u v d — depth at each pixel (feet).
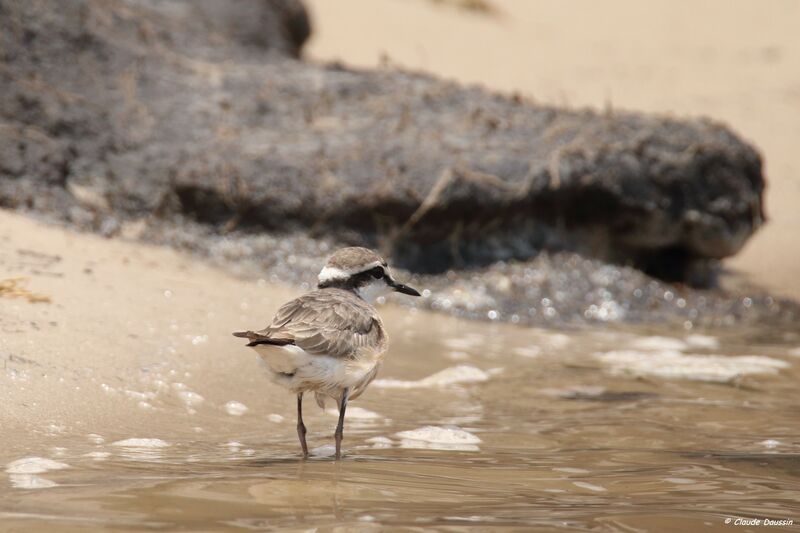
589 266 47.91
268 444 26.13
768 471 24.61
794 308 49.03
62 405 26.37
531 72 89.76
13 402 25.81
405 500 21.13
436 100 52.60
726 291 50.80
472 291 45.09
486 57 93.61
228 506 20.13
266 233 45.75
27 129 46.70
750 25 112.88
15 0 50.19
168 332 32.89
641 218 49.70
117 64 51.72
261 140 48.37
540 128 50.72
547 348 39.60
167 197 46.21
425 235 46.09
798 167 68.59
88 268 37.50
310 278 43.60
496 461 25.20
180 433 26.30
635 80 89.10
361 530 18.93
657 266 52.31
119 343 30.99
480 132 49.80
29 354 28.40
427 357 36.73
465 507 20.75
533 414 30.68
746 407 32.14
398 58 88.69
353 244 45.73
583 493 22.27
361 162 46.70
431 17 106.32
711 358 39.01
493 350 38.58
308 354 23.95
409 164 46.55
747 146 53.31
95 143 47.96
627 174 49.21
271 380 24.76
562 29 111.34
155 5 58.80
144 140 48.70
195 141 48.65
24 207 43.50
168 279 39.01
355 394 26.32
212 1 61.62
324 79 54.08
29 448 23.61
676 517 20.36
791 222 60.39
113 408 27.04
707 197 50.98
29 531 18.08
